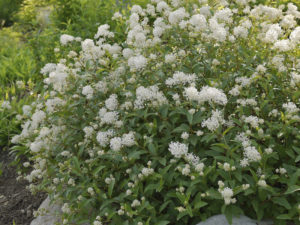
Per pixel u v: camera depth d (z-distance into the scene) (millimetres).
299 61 739
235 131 665
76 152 790
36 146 763
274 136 671
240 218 576
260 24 845
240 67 777
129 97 757
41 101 862
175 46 853
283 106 642
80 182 713
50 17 1579
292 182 556
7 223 836
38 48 1413
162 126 677
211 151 631
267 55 768
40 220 756
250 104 682
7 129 1104
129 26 949
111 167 694
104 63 818
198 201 582
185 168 589
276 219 577
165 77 767
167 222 584
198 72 754
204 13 839
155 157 654
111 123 708
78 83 797
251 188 570
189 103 688
